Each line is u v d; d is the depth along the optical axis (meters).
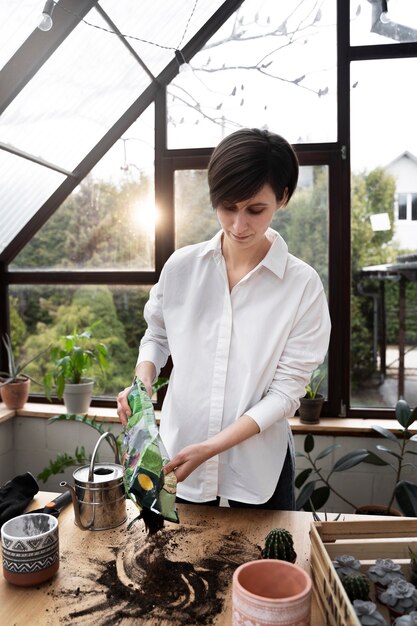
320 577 0.85
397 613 0.80
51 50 2.02
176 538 1.06
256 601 0.68
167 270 1.31
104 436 1.14
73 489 1.08
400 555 0.94
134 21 2.23
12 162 2.35
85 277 2.79
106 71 2.32
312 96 2.51
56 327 2.87
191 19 2.43
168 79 2.60
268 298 1.22
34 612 0.84
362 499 2.44
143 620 0.82
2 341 2.91
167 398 1.34
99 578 0.93
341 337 2.55
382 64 2.45
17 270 2.87
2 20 1.81
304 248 2.56
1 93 2.01
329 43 2.47
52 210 2.78
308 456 2.26
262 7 2.49
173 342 1.29
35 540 0.90
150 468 0.89
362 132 2.48
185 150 2.62
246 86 2.56
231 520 1.14
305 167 2.53
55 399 2.88
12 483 1.29
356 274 2.54
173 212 2.66
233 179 1.02
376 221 2.51
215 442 1.08
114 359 2.82
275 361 1.23
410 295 2.51
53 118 2.32
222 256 1.24
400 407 2.16
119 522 1.11
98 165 2.72
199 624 0.81
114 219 2.75
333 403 2.57
